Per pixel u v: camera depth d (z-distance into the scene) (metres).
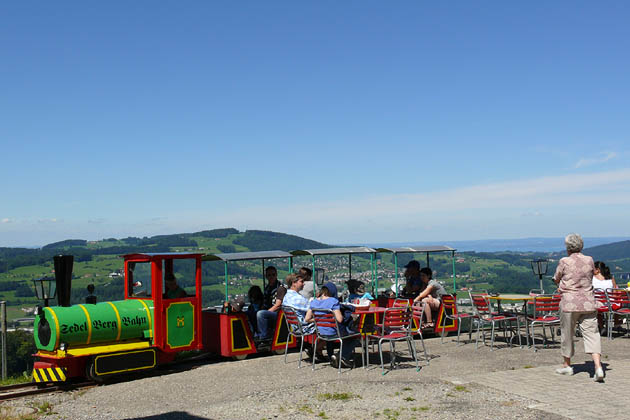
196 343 10.16
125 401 7.64
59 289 9.12
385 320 8.88
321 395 7.24
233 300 11.08
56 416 6.97
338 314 8.95
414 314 9.46
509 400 6.60
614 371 8.03
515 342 11.41
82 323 8.91
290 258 12.20
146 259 9.86
